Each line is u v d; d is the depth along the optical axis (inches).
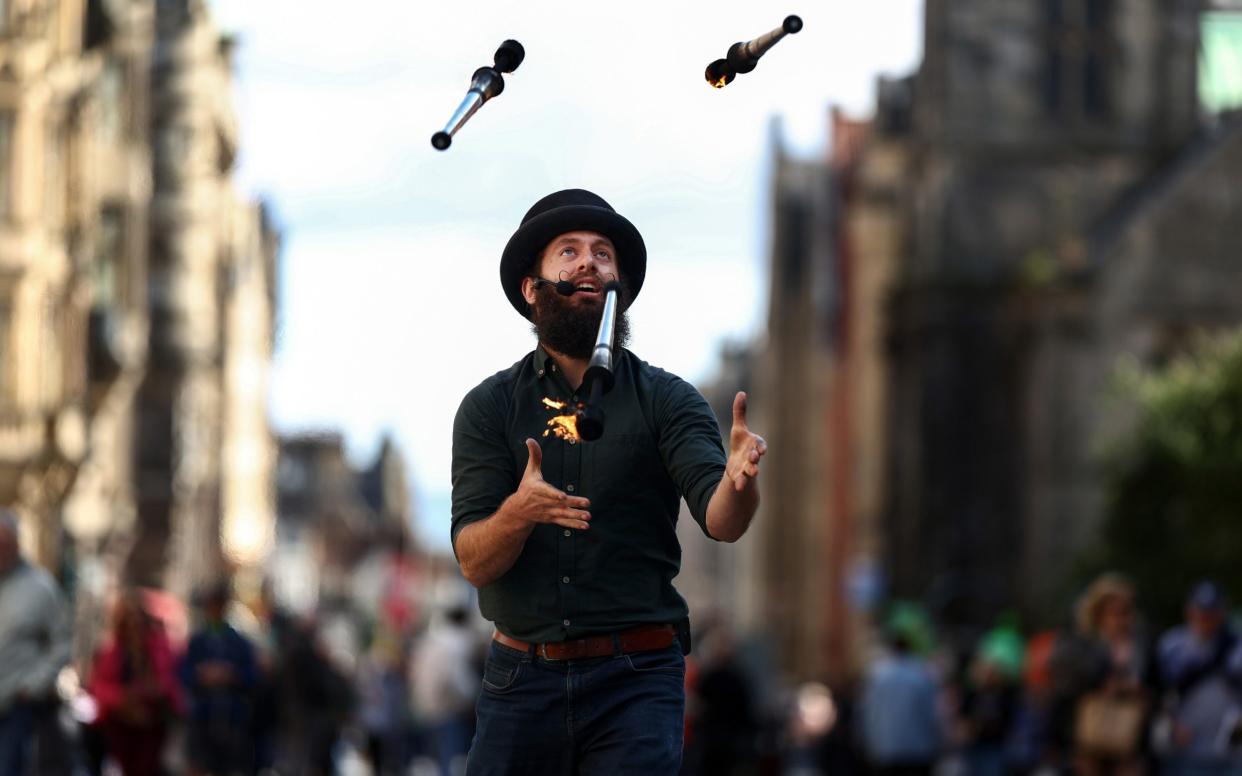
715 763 2363.4
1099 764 1533.0
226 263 6756.9
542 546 598.5
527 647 601.6
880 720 2127.2
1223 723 1478.8
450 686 2299.5
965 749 2240.4
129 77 4458.7
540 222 600.7
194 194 5836.6
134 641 1658.5
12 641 1258.6
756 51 597.0
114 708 1648.6
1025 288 5354.3
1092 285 5270.7
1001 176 5556.1
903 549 5639.8
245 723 1881.2
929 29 5580.7
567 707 597.9
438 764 2325.3
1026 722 2121.1
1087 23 5590.6
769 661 5812.0
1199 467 3774.6
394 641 2711.6
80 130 3747.5
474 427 608.1
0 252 3467.0
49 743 1275.8
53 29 3602.4
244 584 6456.7
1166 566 3796.8
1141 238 5280.5
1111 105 5585.6
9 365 3489.2
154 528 5590.6
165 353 5713.6
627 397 601.3
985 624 5334.6
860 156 7101.4
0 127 3469.5
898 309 5703.7
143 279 4630.9
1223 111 5802.2
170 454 5659.5
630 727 595.2
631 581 599.5
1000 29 5556.1
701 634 3206.2
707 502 577.3
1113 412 5275.6
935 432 5452.8
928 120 5575.8
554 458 600.7
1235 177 5275.6
